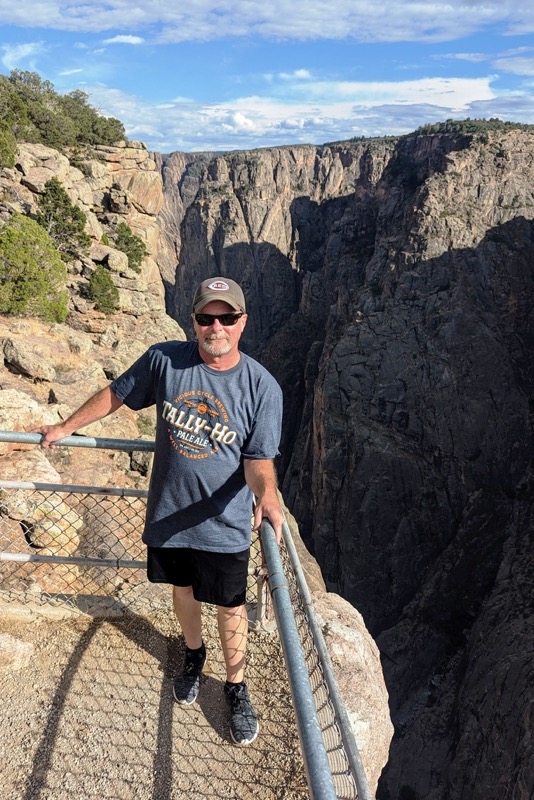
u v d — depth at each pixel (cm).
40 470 673
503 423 8456
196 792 289
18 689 340
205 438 287
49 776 290
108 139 5531
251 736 316
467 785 4419
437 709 5812
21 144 4534
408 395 8612
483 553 7656
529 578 6209
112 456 1248
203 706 342
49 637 384
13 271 2370
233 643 327
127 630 397
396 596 7888
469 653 6103
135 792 287
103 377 1980
